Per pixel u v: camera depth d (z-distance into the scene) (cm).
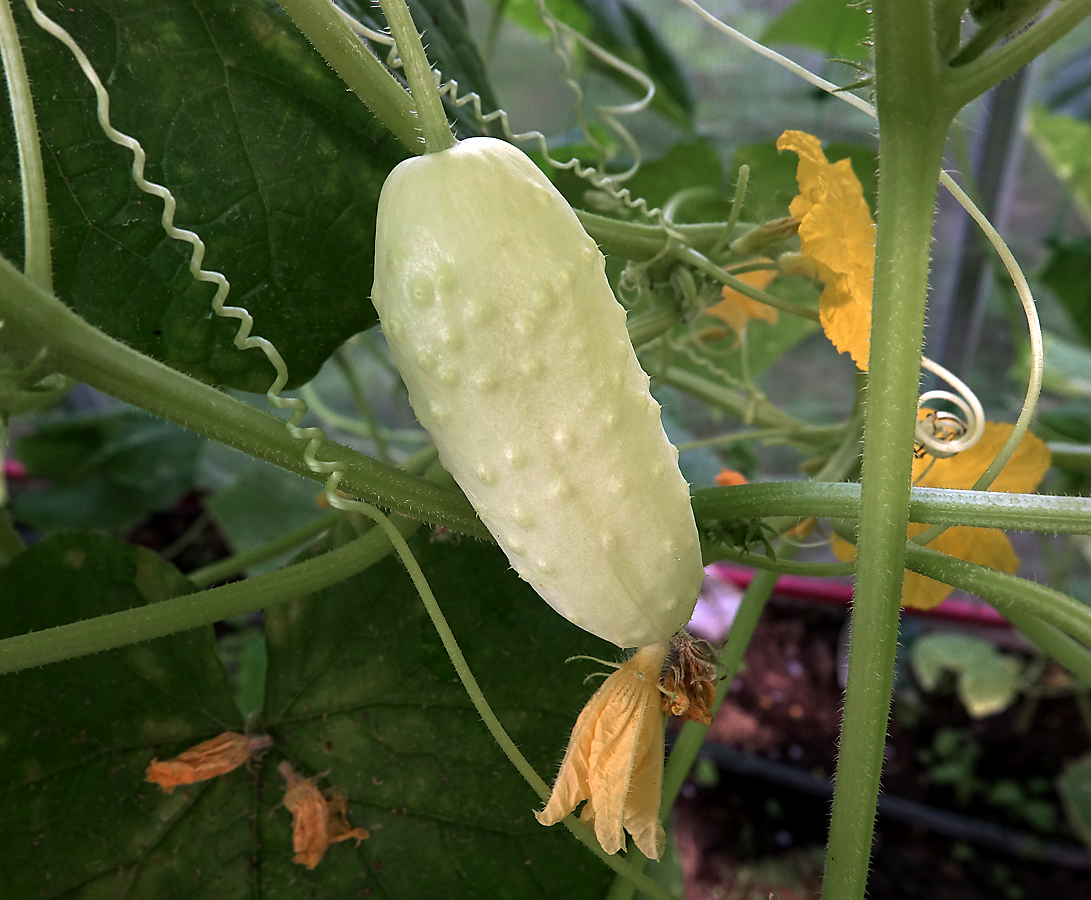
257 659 50
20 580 21
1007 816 54
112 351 15
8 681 21
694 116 41
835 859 17
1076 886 51
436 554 23
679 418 51
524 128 47
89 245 18
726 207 38
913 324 16
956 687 59
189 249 19
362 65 17
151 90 18
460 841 23
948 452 20
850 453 28
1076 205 49
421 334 13
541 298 13
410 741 23
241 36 19
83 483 60
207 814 23
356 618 23
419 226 13
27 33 17
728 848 53
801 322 42
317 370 20
